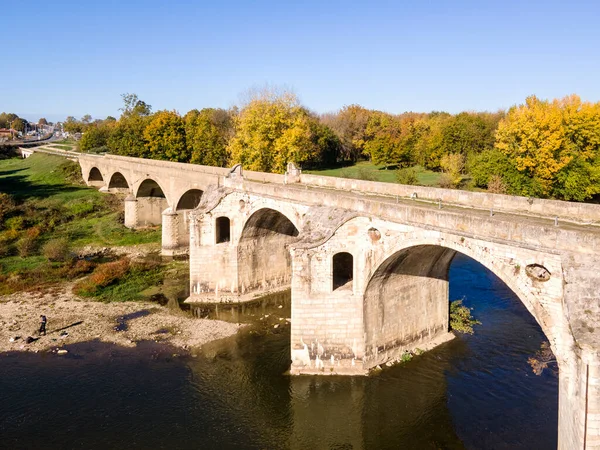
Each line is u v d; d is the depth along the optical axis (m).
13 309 39.69
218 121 104.56
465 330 34.78
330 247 29.11
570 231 18.83
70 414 25.84
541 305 19.89
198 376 29.64
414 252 28.06
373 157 92.06
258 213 40.56
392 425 25.16
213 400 27.28
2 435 24.14
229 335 35.31
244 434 24.52
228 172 45.44
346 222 28.92
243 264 43.47
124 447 23.41
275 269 45.91
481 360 30.69
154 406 26.66
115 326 36.62
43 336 34.69
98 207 73.62
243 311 40.53
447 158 67.75
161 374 29.86
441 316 33.91
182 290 44.94
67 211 71.00
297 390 28.22
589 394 16.14
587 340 16.36
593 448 16.31
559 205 25.98
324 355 29.83
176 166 58.62
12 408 26.33
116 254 55.88
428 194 33.25
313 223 30.95
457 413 25.69
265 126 63.19
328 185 42.53
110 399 27.23
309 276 29.33
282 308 41.19
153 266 50.94
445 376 29.12
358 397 27.45
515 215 26.59
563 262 18.67
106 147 116.19
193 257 42.72
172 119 88.88
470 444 23.34
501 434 23.86
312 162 96.44
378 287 29.73
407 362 30.80
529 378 28.50
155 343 33.94
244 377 29.56
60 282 46.44
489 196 29.31
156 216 67.62
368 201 28.27
